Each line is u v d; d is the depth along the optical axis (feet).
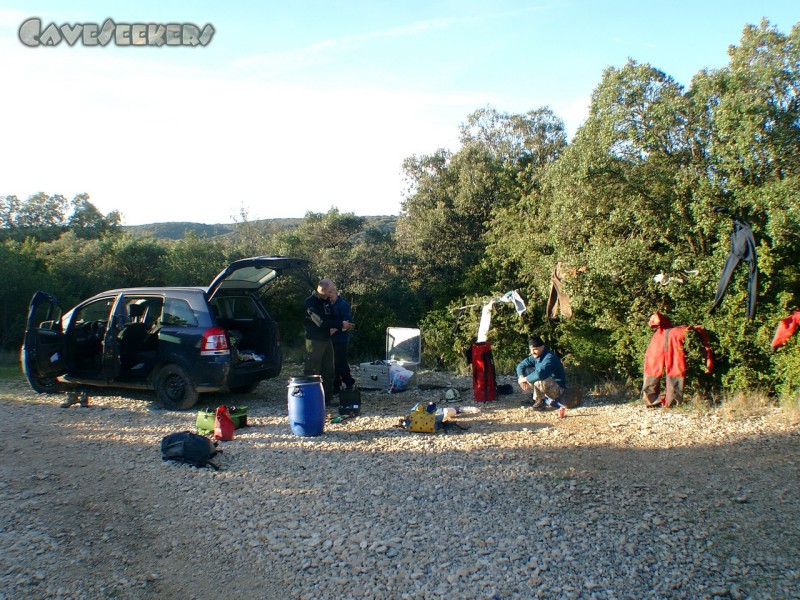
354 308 48.34
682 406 26.53
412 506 16.21
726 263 24.23
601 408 27.76
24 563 13.21
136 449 21.54
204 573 12.96
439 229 61.52
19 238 86.48
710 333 27.22
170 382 27.78
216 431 22.66
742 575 12.43
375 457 20.43
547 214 39.19
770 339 25.61
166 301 28.43
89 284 51.78
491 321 39.99
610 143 28.73
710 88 27.22
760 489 17.04
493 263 45.52
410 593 11.99
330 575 12.75
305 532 14.73
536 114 79.46
